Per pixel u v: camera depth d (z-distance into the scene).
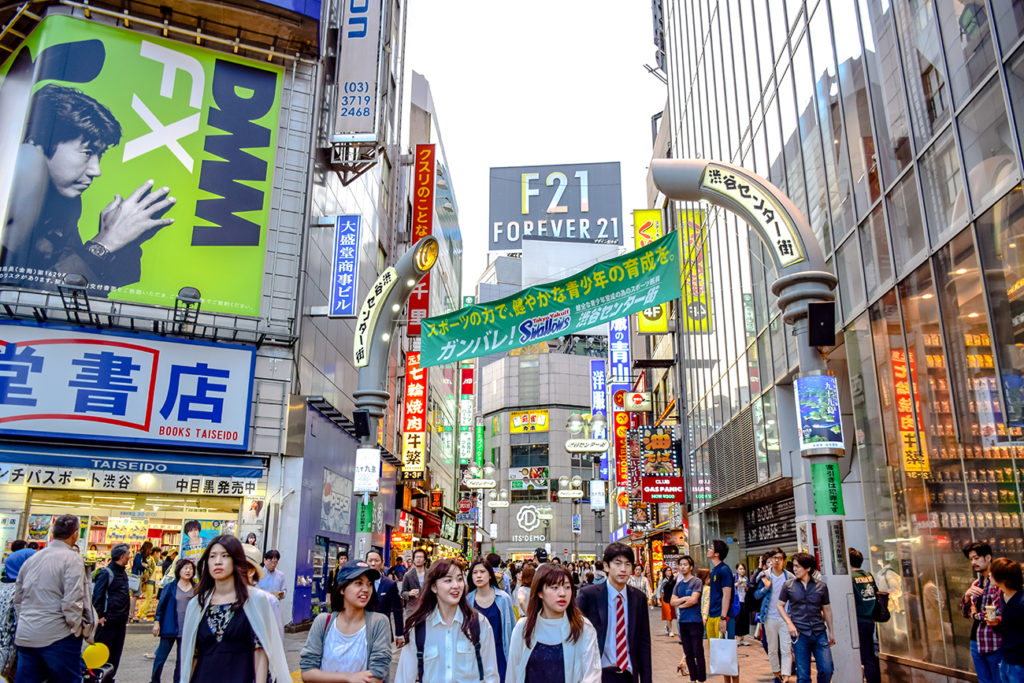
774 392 18.81
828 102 15.05
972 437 10.15
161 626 8.77
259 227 20.27
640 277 12.99
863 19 13.41
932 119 11.13
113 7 20.08
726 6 23.34
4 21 20.25
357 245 21.08
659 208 35.09
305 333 20.83
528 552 82.25
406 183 35.12
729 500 23.62
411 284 15.45
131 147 19.53
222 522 18.62
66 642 6.22
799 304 9.62
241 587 4.39
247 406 19.02
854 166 13.91
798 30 16.70
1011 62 9.17
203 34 20.70
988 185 9.71
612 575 5.77
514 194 72.69
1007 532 9.38
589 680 4.57
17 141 19.11
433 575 4.83
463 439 59.88
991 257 9.66
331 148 22.17
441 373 47.53
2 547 16.69
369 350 15.07
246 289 19.80
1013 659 6.43
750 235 20.69
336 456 23.22
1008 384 9.30
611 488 55.47
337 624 4.70
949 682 10.40
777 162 18.36
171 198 19.64
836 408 9.30
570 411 87.25
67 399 17.61
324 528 21.58
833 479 9.12
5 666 6.74
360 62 22.39
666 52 35.88
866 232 13.50
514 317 13.77
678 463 31.70
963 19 10.20
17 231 18.23
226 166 20.33
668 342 35.09
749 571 25.25
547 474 84.38
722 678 11.40
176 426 18.31
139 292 18.80
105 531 17.73
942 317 10.91
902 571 12.35
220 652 4.25
